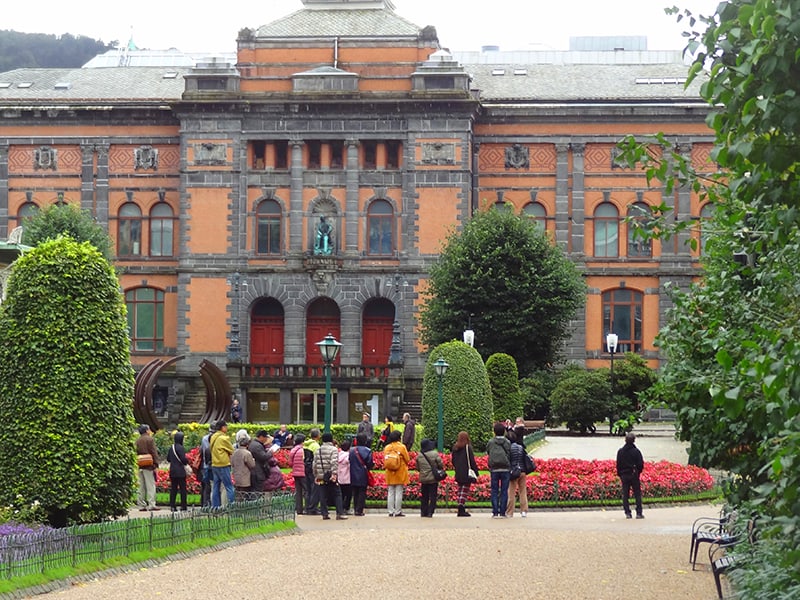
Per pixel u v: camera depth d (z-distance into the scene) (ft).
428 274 304.30
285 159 310.86
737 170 60.13
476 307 272.31
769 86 53.98
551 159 315.78
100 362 108.88
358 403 287.69
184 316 309.22
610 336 259.80
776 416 56.44
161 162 318.04
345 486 141.69
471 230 277.64
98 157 319.06
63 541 86.58
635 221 76.69
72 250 110.01
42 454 106.01
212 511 109.70
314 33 312.29
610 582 87.97
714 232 77.87
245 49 311.68
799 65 54.19
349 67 310.86
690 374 79.56
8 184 320.50
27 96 329.72
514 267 272.51
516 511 145.18
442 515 142.51
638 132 313.73
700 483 162.20
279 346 312.71
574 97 316.19
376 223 309.01
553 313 271.08
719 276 81.76
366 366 286.46
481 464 176.55
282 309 313.53
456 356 212.23
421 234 306.76
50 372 107.14
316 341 312.50
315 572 91.76
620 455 136.87
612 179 314.55
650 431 274.77
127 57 390.21
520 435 144.56
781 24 52.29
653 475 158.30
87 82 338.54
